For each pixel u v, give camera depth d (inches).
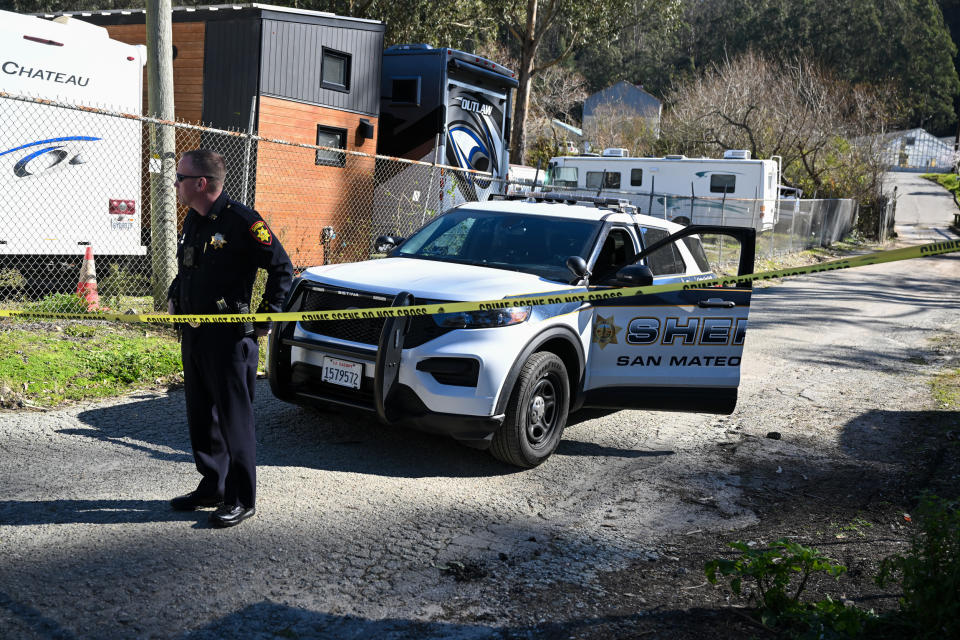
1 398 218.7
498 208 248.1
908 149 3745.1
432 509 171.2
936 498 140.4
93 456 184.9
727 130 1457.9
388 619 125.0
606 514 179.2
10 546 138.3
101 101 394.6
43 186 376.2
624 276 206.2
